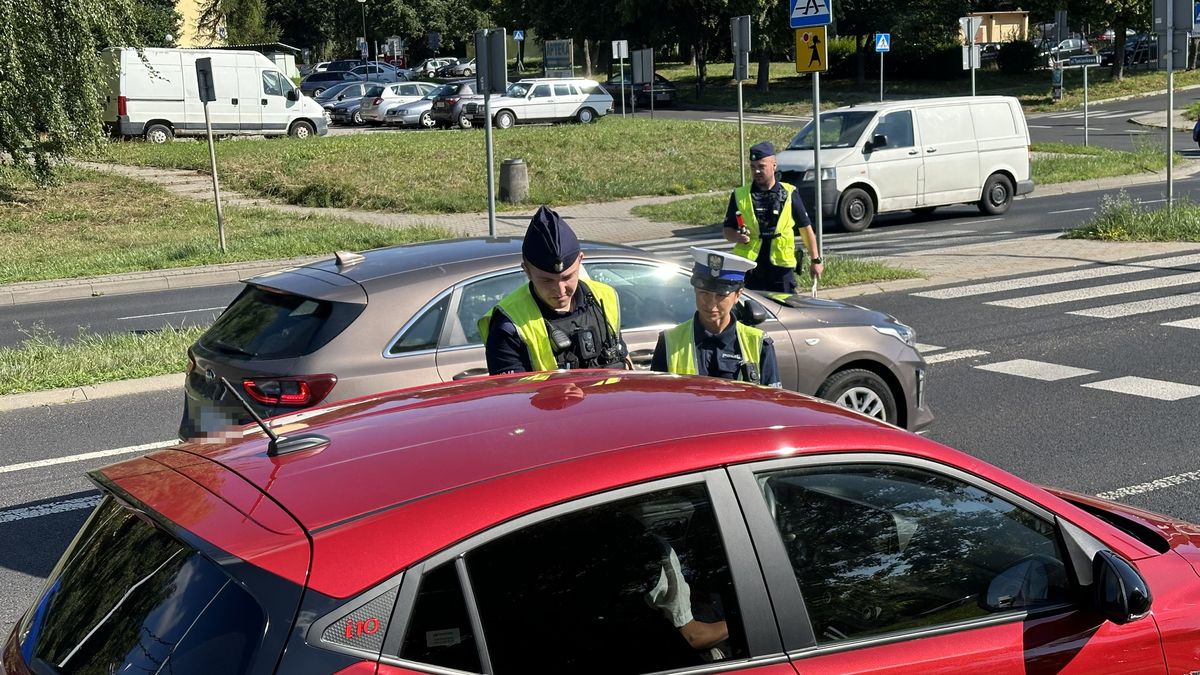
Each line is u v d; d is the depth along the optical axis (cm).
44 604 257
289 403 565
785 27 5553
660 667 250
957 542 296
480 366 600
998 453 750
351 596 219
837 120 2108
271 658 210
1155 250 1591
